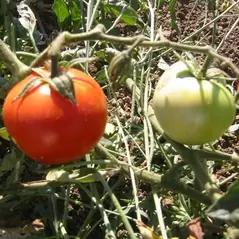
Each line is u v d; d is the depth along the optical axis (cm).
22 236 36
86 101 27
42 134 27
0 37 46
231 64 27
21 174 39
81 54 44
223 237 34
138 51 46
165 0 52
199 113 28
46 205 38
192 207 36
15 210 37
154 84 46
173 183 32
